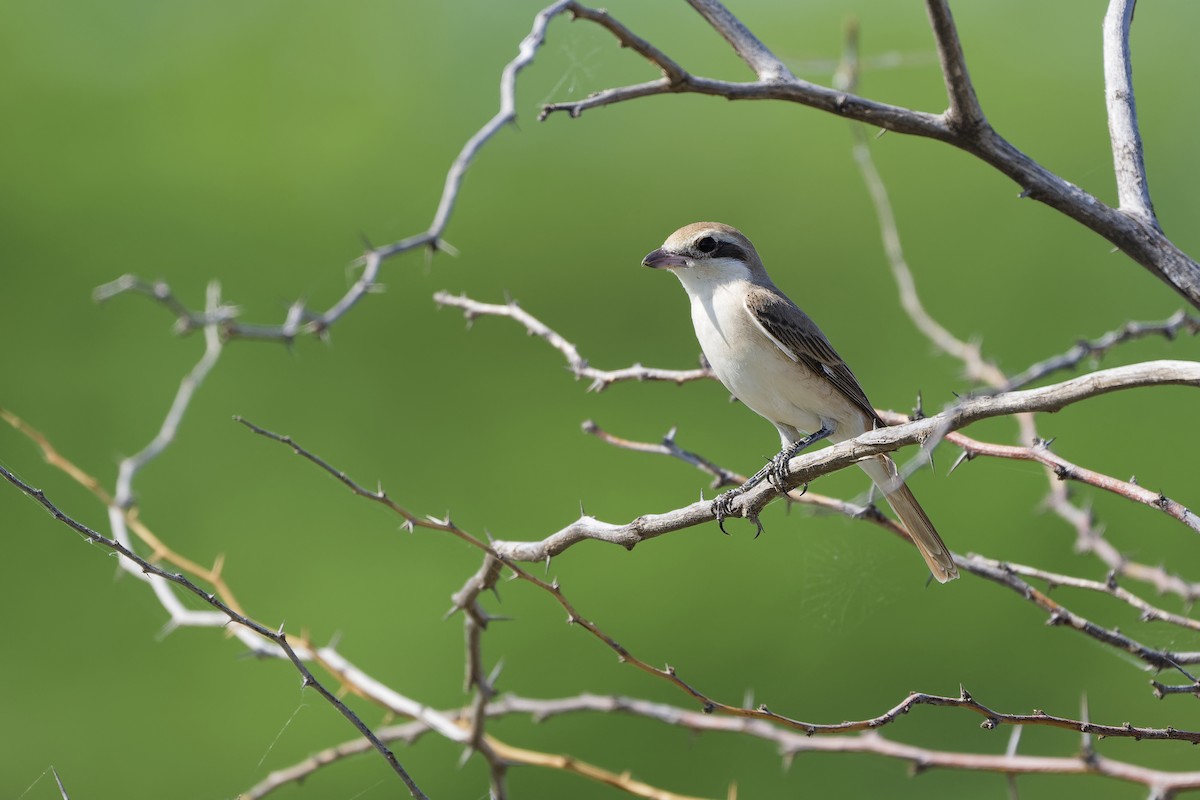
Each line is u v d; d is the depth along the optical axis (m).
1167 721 12.15
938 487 13.64
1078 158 16.38
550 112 6.07
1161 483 13.46
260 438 15.06
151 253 15.95
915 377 15.47
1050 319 15.45
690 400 15.19
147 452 8.76
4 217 15.73
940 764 7.39
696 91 6.08
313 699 12.80
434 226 6.30
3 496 14.27
